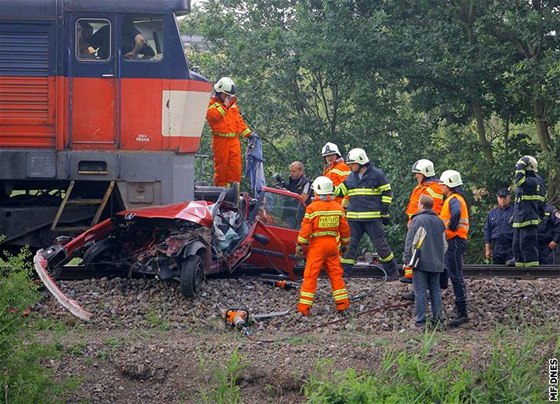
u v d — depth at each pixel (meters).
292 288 24.39
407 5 41.88
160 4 23.55
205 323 21.42
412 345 19.52
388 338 20.28
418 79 42.03
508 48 40.56
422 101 41.69
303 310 22.05
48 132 23.50
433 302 21.67
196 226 22.86
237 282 24.48
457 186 22.05
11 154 23.47
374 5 42.09
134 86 23.58
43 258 21.78
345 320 21.89
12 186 24.31
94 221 23.95
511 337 20.34
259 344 19.80
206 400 17.91
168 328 21.11
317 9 44.53
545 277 26.38
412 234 21.36
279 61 45.84
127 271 24.19
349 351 19.20
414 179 41.75
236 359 18.47
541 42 39.59
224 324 21.41
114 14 23.42
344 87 45.28
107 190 23.81
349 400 16.92
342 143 45.47
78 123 23.52
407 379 17.69
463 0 41.16
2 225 23.77
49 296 22.22
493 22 40.22
